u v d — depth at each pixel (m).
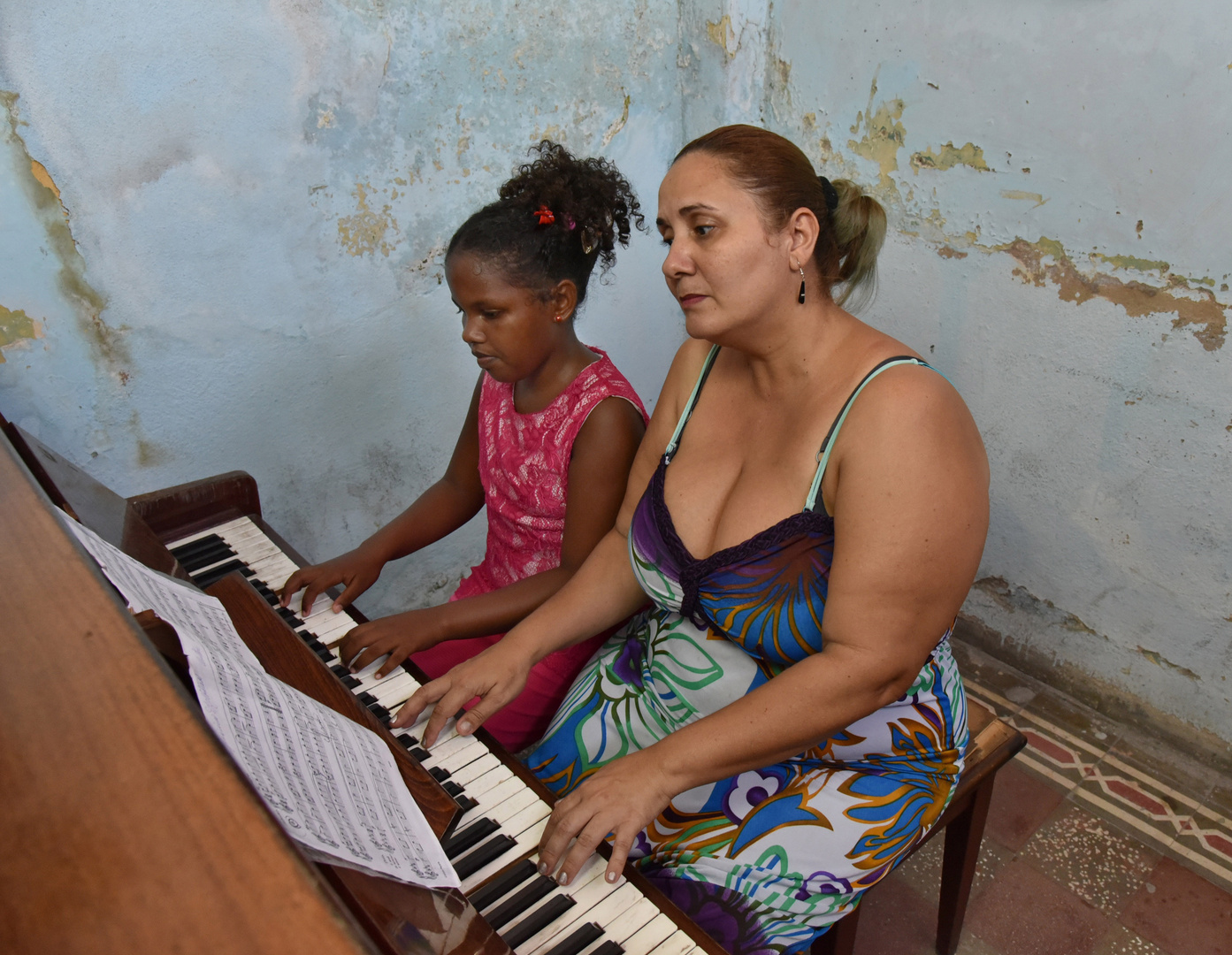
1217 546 2.11
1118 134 2.01
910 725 1.39
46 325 1.94
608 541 1.58
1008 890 1.99
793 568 1.29
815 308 1.31
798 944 1.27
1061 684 2.52
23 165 1.82
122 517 1.43
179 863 0.50
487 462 1.80
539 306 1.59
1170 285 2.02
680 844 1.29
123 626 0.68
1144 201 2.01
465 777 1.20
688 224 1.24
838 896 1.26
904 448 1.18
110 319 2.01
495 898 1.02
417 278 2.41
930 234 2.45
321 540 2.51
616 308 2.90
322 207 2.20
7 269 1.87
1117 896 1.98
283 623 1.34
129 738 0.58
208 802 0.54
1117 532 2.28
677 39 2.71
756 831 1.28
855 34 2.45
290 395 2.31
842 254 1.32
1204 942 1.88
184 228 2.03
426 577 2.74
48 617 0.70
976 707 1.65
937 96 2.32
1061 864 2.05
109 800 0.54
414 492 2.63
